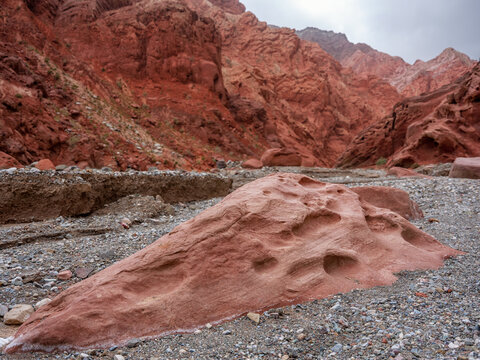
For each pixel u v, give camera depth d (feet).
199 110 116.57
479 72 101.76
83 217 31.94
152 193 40.27
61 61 89.97
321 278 13.38
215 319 11.48
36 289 17.24
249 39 242.99
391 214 19.02
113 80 108.27
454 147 97.81
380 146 137.69
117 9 125.39
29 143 54.90
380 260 15.46
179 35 123.85
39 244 23.72
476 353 8.76
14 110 55.36
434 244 18.66
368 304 12.28
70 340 10.27
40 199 29.68
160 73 119.03
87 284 12.11
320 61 278.26
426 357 8.95
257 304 12.08
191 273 12.18
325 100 226.79
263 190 16.16
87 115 75.05
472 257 17.52
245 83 178.81
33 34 85.10
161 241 13.28
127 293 11.55
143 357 9.82
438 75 343.46
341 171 91.15
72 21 110.93
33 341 10.27
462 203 32.78
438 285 13.53
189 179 44.96
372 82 288.51
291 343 10.26
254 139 133.80
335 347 9.87
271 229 14.16
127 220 30.17
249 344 10.36
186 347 10.23
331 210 16.76
